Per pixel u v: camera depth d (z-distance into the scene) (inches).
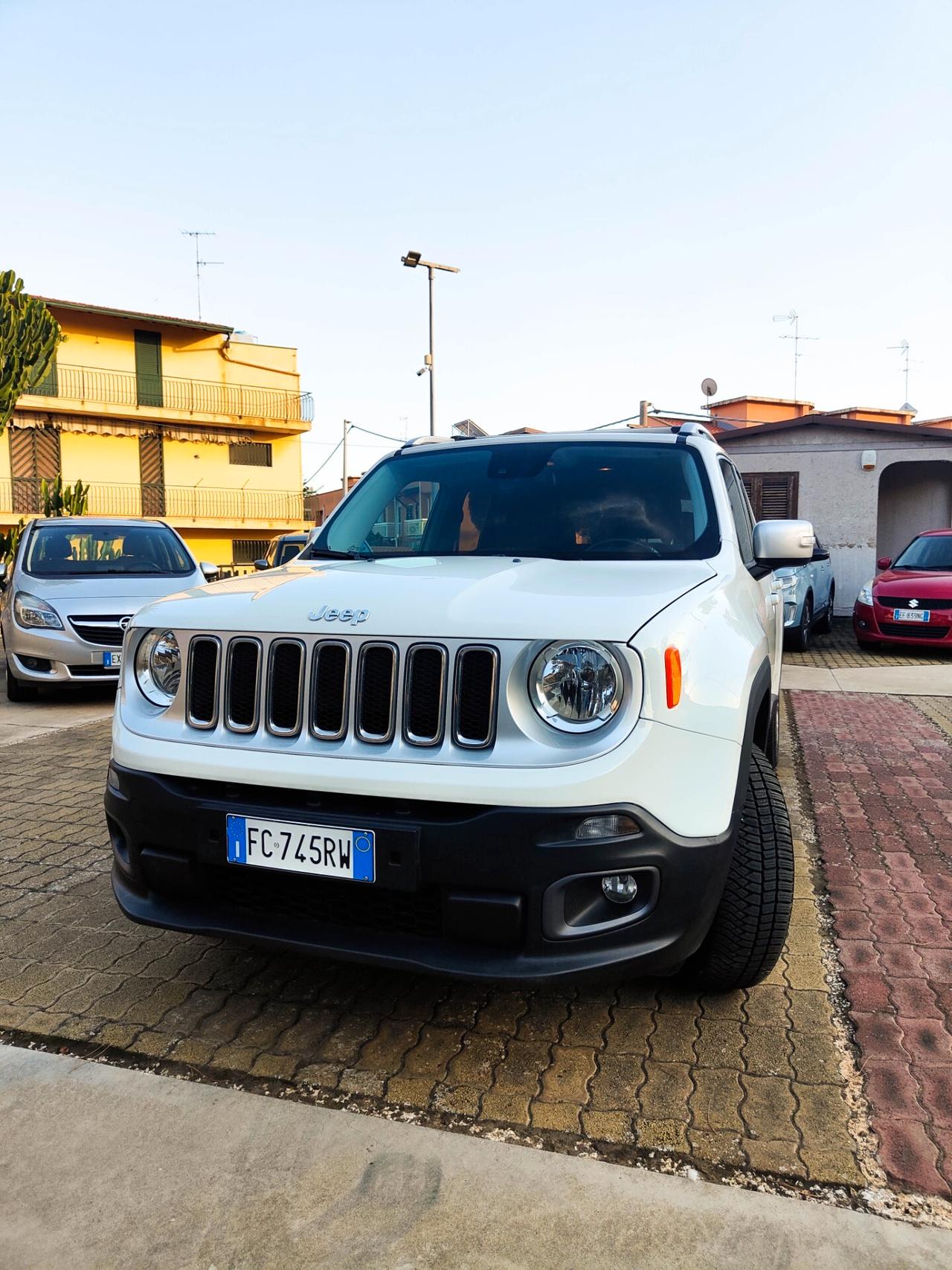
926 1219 73.6
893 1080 93.1
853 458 572.7
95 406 1219.2
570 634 82.6
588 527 123.6
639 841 81.7
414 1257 70.0
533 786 80.2
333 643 88.8
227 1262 69.9
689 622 90.5
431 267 995.3
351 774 85.0
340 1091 91.7
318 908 91.0
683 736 85.0
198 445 1344.7
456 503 133.9
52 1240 72.2
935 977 115.3
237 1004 109.9
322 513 1664.6
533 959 83.0
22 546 335.6
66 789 207.6
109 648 300.2
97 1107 89.1
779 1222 73.2
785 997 110.6
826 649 468.4
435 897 85.7
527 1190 77.0
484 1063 96.7
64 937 129.3
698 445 136.2
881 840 169.0
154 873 95.5
